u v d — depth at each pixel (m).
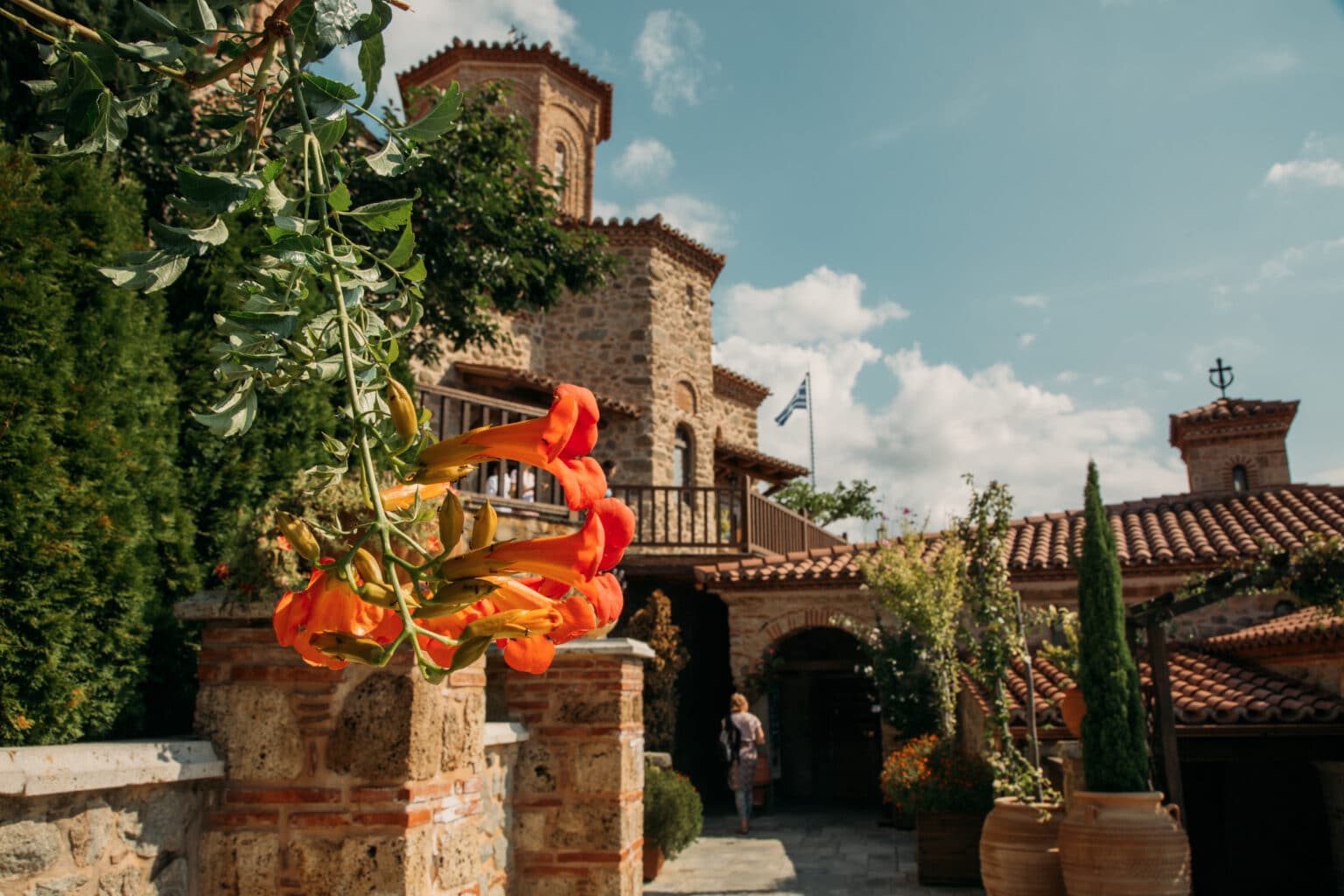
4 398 3.58
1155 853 6.47
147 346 4.52
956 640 11.89
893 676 13.06
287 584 3.56
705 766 15.58
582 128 19.58
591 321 17.72
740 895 8.81
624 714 5.40
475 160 8.98
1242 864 9.69
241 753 3.58
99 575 3.87
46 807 2.75
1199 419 18.27
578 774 5.30
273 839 3.50
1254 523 13.22
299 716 3.59
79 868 2.86
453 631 1.08
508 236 9.16
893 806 12.91
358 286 1.42
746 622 14.12
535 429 1.06
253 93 1.60
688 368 18.47
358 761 3.54
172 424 4.83
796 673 17.17
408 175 8.29
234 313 1.33
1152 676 7.87
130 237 4.46
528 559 1.00
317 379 1.40
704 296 19.42
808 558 14.70
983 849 7.68
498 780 5.06
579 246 10.29
